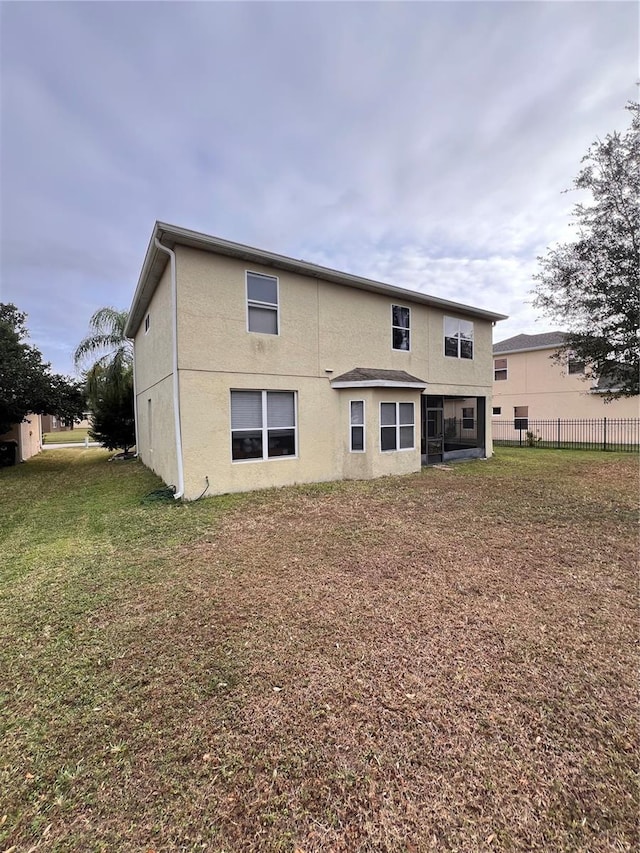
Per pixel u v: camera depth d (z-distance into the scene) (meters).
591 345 6.98
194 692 2.66
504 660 2.94
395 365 11.78
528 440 19.58
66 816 1.86
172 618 3.61
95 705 2.55
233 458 8.71
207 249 8.16
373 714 2.44
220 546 5.41
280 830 1.78
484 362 14.73
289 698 2.59
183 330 7.96
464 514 6.79
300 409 9.66
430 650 3.07
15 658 3.06
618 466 12.35
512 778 2.01
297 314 9.58
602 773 2.02
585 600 3.81
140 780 2.03
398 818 1.82
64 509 7.77
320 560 4.88
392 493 8.45
